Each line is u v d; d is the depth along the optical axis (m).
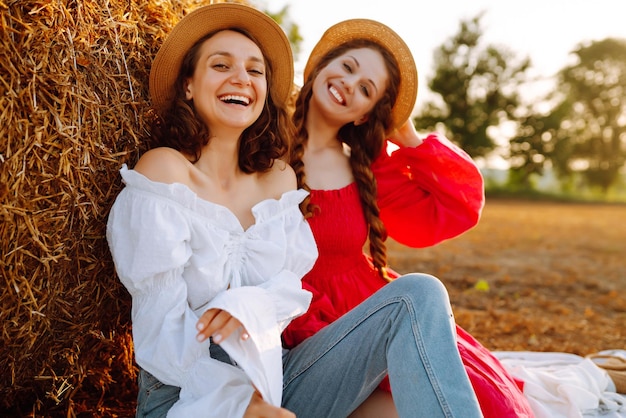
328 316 2.35
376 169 2.75
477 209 2.71
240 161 2.18
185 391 1.85
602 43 27.67
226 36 2.08
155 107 2.16
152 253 1.84
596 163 28.23
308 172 2.55
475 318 4.67
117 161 2.01
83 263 2.00
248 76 2.04
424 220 2.72
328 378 1.99
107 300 2.13
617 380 2.95
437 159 2.63
